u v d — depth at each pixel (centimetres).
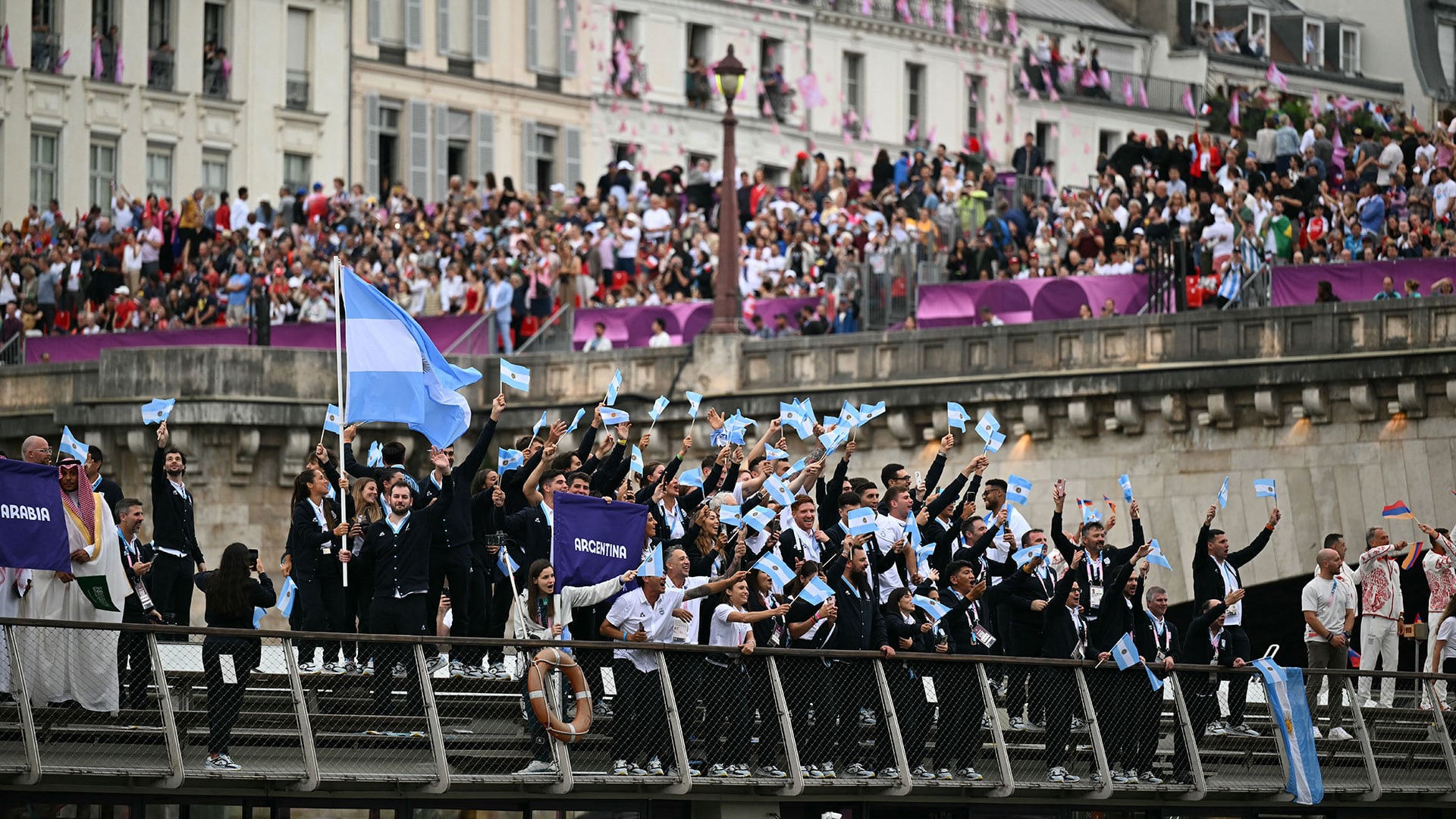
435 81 18738
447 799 7131
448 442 8550
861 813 7806
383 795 7019
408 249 14062
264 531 12525
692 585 7481
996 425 8412
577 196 14888
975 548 8050
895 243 12850
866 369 11875
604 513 7325
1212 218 12056
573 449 12438
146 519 12569
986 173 13825
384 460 7750
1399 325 10725
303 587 7562
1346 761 8706
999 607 8231
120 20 17462
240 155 17962
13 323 14288
